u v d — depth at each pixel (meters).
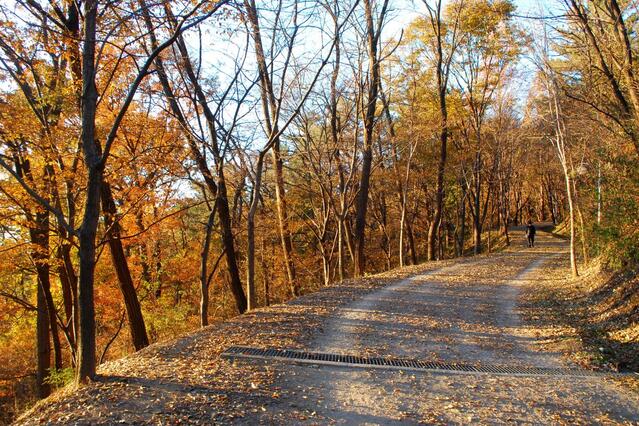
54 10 8.09
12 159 10.30
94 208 6.38
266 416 5.05
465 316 11.29
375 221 40.75
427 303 12.66
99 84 10.57
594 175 13.83
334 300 12.74
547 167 40.78
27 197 10.28
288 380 6.27
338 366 7.02
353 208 31.05
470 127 33.75
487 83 30.83
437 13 26.48
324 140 22.88
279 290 30.48
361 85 20.31
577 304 12.77
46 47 8.97
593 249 14.48
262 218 24.02
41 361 15.68
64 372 12.55
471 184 37.56
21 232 12.77
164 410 5.07
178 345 7.90
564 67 16.44
